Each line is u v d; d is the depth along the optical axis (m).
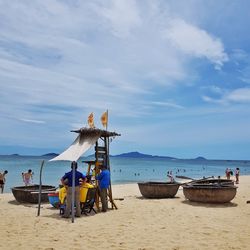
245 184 30.09
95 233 9.07
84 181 11.98
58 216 11.61
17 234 8.91
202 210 13.16
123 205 14.25
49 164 117.19
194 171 86.88
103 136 13.61
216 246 7.86
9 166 89.69
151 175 63.19
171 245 7.91
